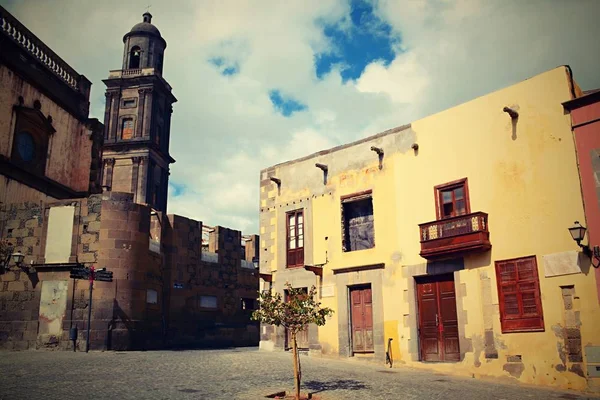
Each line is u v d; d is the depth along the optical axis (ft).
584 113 43.01
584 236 41.16
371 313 55.72
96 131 86.17
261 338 64.90
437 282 50.90
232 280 93.35
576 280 41.19
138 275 65.72
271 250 66.49
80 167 84.02
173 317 78.95
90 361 47.21
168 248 80.84
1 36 69.41
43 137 77.15
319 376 42.09
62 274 64.34
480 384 41.34
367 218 59.41
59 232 66.13
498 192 47.29
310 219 63.21
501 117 48.32
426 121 54.34
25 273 65.21
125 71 144.66
